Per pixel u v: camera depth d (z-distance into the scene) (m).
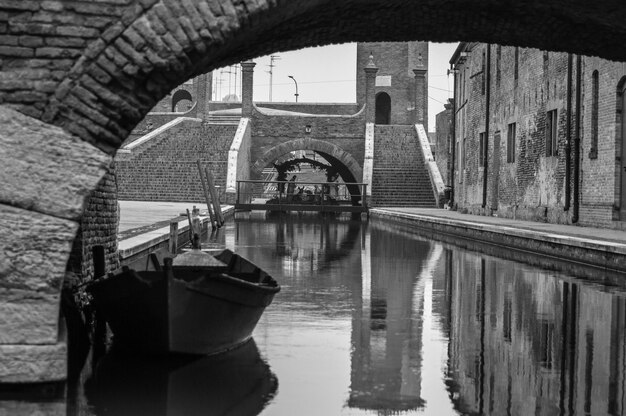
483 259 23.52
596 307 14.62
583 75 29.70
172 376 9.45
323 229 38.44
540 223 32.75
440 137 63.47
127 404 8.30
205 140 58.34
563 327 12.77
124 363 10.10
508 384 9.27
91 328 12.37
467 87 49.22
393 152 60.16
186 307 9.87
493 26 12.34
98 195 13.43
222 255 13.71
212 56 9.35
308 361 10.34
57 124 8.42
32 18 8.33
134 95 8.56
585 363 10.31
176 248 21.30
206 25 8.48
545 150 33.94
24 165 8.27
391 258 23.81
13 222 8.22
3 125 8.27
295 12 9.43
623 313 14.02
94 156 8.34
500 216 40.81
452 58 52.62
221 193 52.62
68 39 8.36
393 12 11.48
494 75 42.44
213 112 71.56
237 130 58.00
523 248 26.28
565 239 22.72
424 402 8.54
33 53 8.35
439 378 9.55
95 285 10.20
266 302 11.38
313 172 95.12
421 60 76.62
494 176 42.25
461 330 12.54
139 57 8.41
